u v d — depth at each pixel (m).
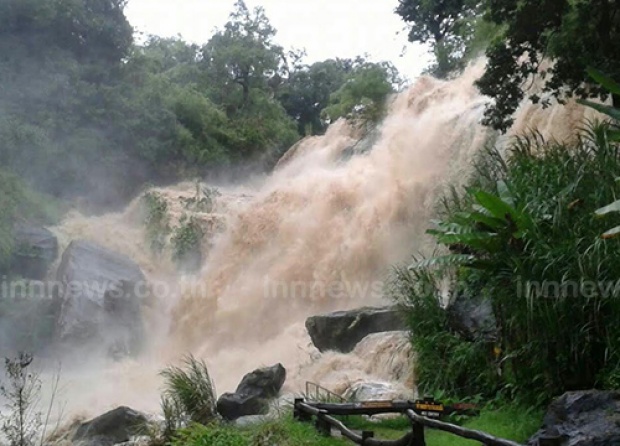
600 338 7.40
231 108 47.47
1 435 10.09
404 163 21.91
